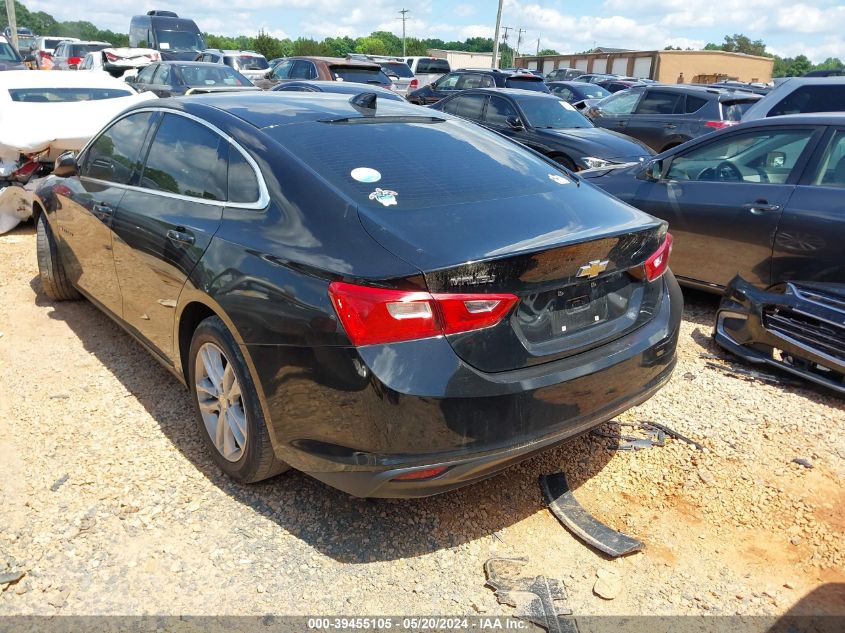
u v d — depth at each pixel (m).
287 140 2.97
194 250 2.94
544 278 2.46
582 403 2.61
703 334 5.11
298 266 2.47
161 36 22.64
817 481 3.24
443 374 2.28
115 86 8.27
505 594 2.48
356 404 2.31
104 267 3.90
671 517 2.96
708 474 3.26
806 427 3.72
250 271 2.62
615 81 26.08
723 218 5.30
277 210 2.70
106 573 2.51
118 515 2.81
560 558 2.69
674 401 3.98
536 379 2.45
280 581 2.52
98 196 3.93
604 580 2.57
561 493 3.04
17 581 2.46
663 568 2.66
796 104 8.49
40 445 3.27
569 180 3.26
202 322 2.95
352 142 3.04
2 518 2.76
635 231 2.72
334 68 15.70
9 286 5.49
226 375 2.89
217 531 2.75
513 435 2.43
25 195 6.77
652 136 12.14
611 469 3.29
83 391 3.81
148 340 3.61
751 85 18.19
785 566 2.70
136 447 3.29
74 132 6.78
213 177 3.09
